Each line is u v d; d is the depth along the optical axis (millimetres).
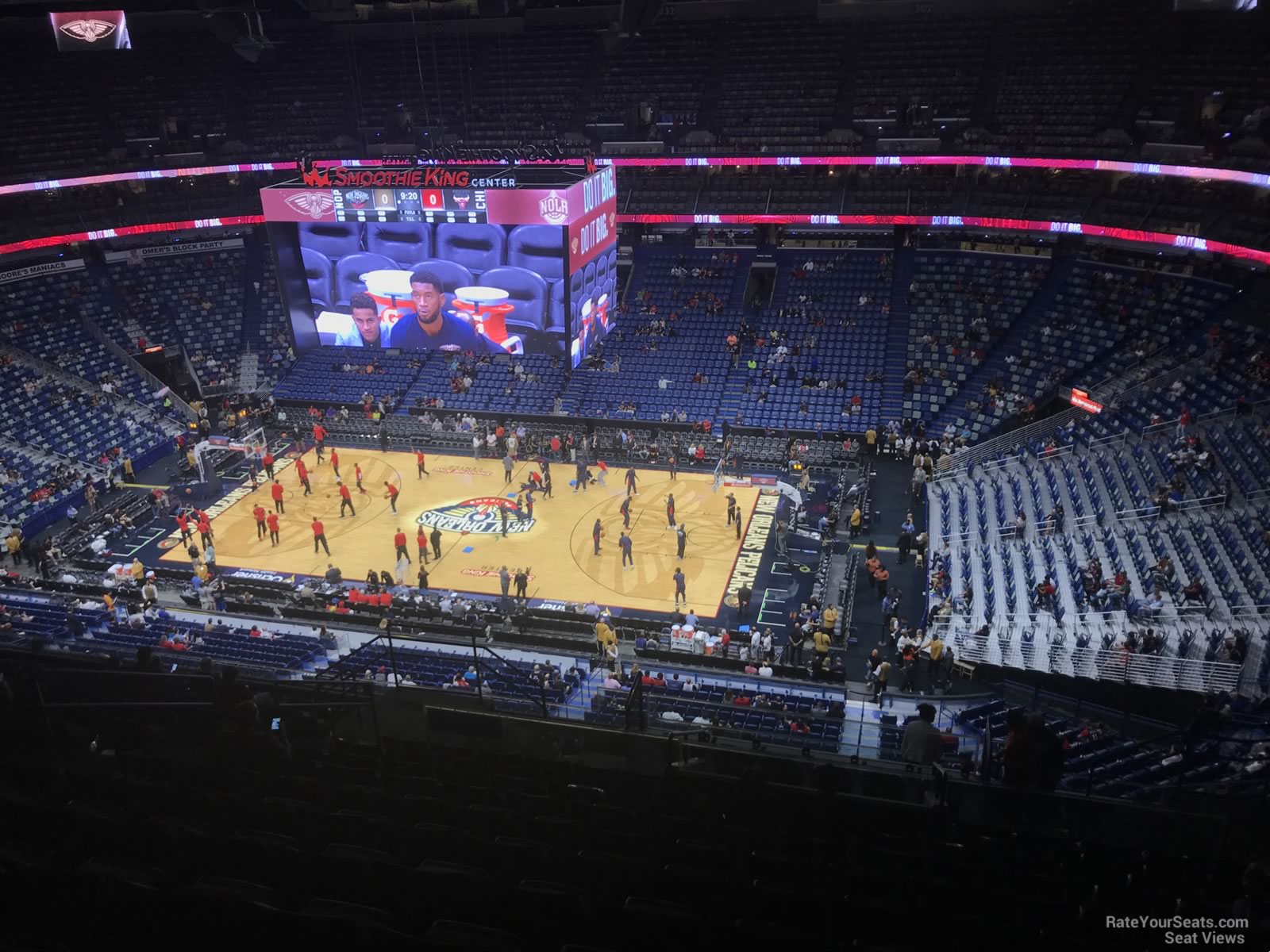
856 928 9773
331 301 38062
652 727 20500
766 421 47219
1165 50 49156
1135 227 44906
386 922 9203
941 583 33250
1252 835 12938
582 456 43406
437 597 34188
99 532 40344
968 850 11797
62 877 9555
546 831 11836
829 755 17516
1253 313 39812
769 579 36312
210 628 30766
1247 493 30828
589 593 35594
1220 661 23812
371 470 46406
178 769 12797
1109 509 33594
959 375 46844
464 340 37312
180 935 9250
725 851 11359
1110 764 18812
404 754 15602
